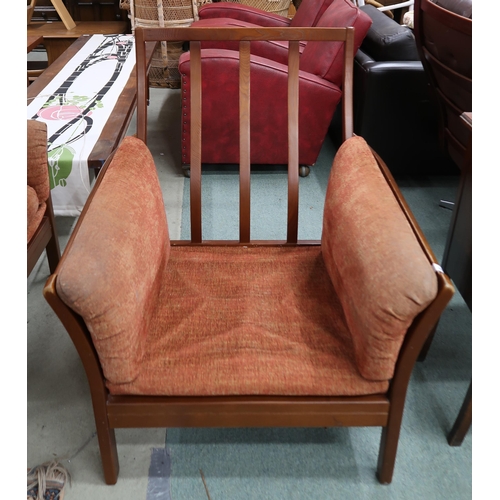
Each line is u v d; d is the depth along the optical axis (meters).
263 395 0.95
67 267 0.81
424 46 1.70
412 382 1.38
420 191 2.33
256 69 2.14
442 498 1.10
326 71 2.21
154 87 3.49
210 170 2.53
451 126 1.76
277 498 1.09
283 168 2.56
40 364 1.43
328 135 2.95
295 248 1.32
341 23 2.12
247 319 1.05
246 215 1.31
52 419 1.28
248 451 1.20
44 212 1.42
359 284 0.90
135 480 1.13
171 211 2.16
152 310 1.04
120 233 0.90
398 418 0.98
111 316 0.83
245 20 3.17
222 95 2.19
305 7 2.90
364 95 2.15
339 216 1.06
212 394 0.93
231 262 1.25
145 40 1.22
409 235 0.89
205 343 0.99
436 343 1.51
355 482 1.13
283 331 1.02
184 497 1.09
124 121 1.80
